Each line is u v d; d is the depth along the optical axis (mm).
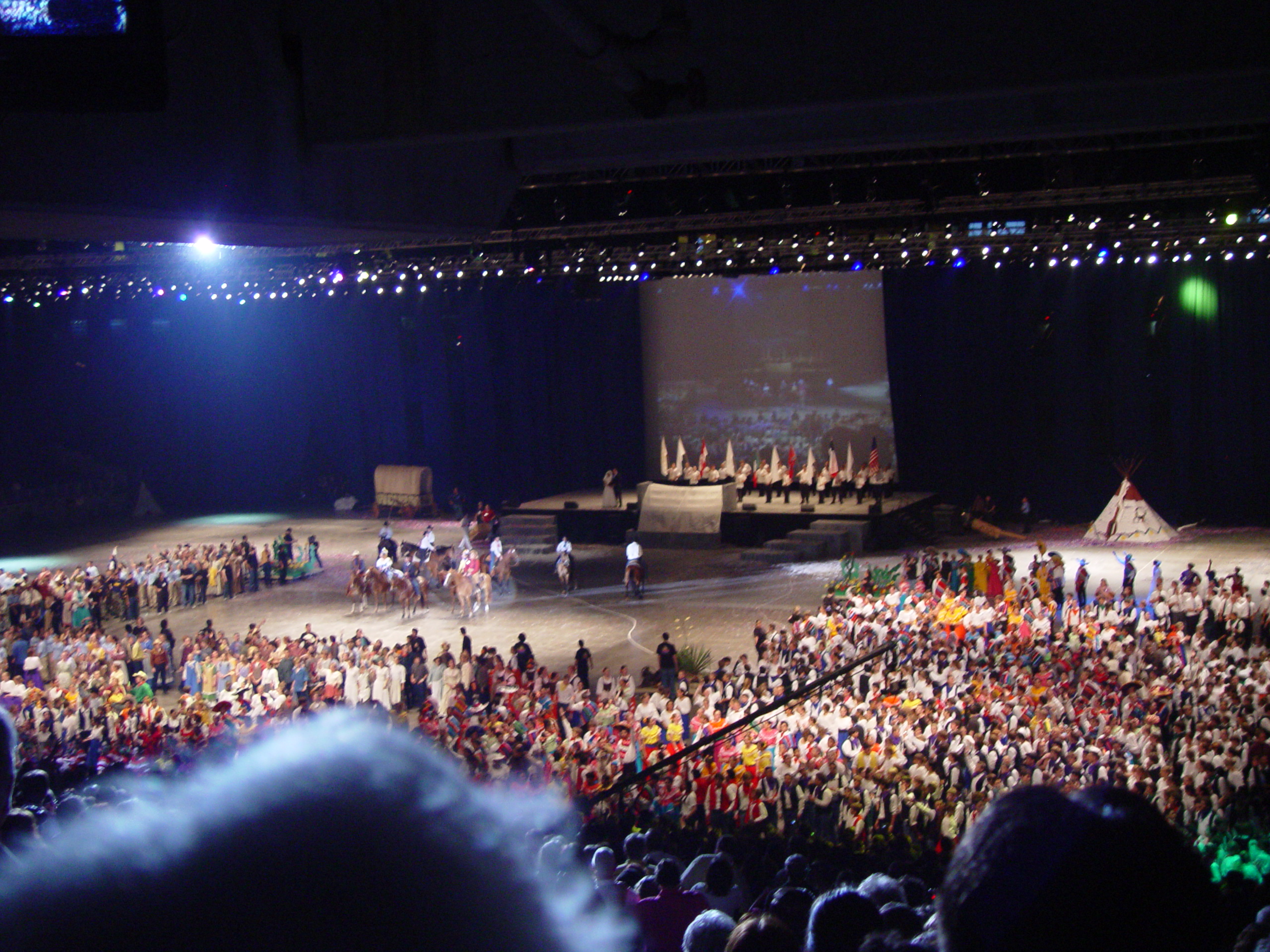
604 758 20453
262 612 37781
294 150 10305
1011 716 20188
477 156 13062
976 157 24109
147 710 24359
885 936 2795
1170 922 1163
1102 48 9203
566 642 32750
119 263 39812
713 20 9789
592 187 32562
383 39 10258
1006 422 46562
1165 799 16547
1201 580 29516
